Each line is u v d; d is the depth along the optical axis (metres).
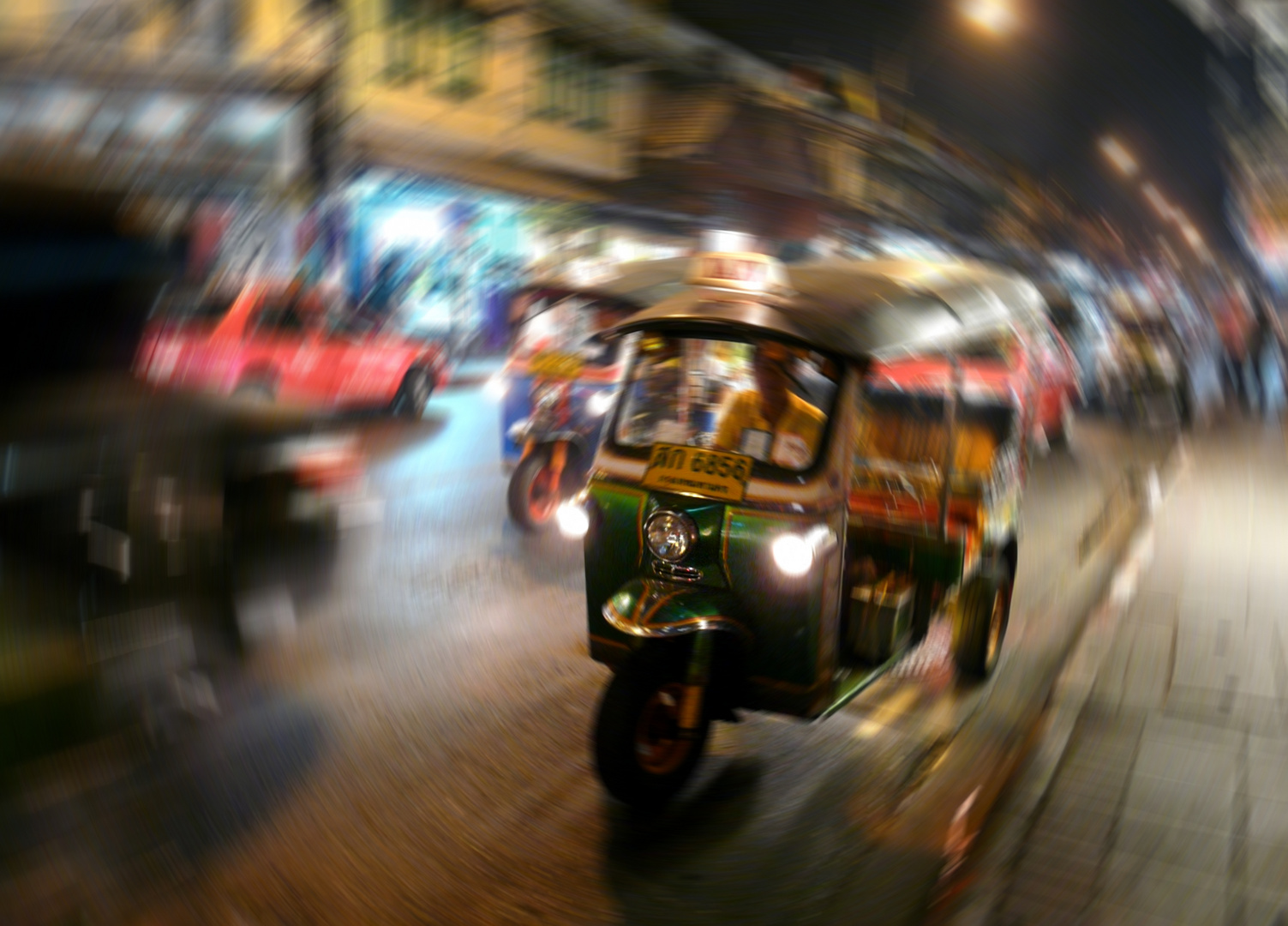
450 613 5.65
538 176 19.34
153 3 13.12
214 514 5.10
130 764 3.81
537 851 3.33
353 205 15.54
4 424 5.60
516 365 7.74
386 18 15.41
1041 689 4.76
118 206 10.90
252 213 13.55
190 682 4.57
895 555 4.25
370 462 9.59
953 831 3.46
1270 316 18.33
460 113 17.28
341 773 3.82
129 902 2.97
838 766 4.00
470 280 18.23
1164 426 14.02
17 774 3.69
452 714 4.37
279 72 13.84
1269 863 3.23
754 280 4.24
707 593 3.71
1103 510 8.72
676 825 3.54
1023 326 5.59
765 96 19.36
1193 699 4.64
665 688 3.50
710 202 20.22
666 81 20.31
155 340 10.23
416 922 2.93
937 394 4.29
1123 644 5.39
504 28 17.80
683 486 3.75
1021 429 5.47
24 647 4.72
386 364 11.75
